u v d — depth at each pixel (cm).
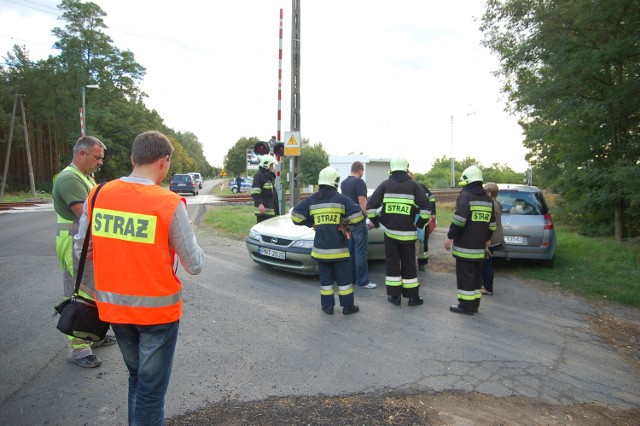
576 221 1381
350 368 379
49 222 1351
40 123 4409
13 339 411
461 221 518
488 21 1184
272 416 300
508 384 364
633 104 972
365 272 643
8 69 4181
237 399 321
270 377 357
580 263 803
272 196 845
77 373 350
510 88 1280
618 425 313
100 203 224
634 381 381
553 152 1430
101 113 4069
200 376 354
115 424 284
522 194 786
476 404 329
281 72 1294
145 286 216
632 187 945
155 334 224
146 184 226
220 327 463
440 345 440
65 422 283
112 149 4303
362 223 634
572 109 1052
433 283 684
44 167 4644
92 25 4034
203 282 634
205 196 2812
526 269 787
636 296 611
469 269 533
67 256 341
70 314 247
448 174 6638
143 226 216
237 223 1196
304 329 467
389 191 548
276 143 1188
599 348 452
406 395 337
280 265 661
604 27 941
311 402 321
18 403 304
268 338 439
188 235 226
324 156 5662
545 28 1000
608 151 1126
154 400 227
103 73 4122
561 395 351
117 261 217
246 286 621
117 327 226
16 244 911
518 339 466
